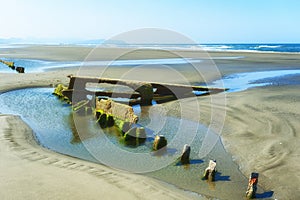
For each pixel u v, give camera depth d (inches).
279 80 779.4
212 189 241.1
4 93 651.5
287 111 454.0
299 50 2790.4
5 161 277.1
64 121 442.3
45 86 733.3
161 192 231.8
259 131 371.9
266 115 435.8
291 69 1051.3
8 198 209.6
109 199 215.3
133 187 237.1
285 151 307.1
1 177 242.2
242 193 235.9
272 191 238.1
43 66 1183.6
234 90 641.6
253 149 319.0
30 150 313.0
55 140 359.6
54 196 214.5
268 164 281.4
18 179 239.9
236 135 365.7
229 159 302.4
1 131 371.9
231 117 437.7
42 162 280.1
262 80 786.2
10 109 513.3
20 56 1806.1
